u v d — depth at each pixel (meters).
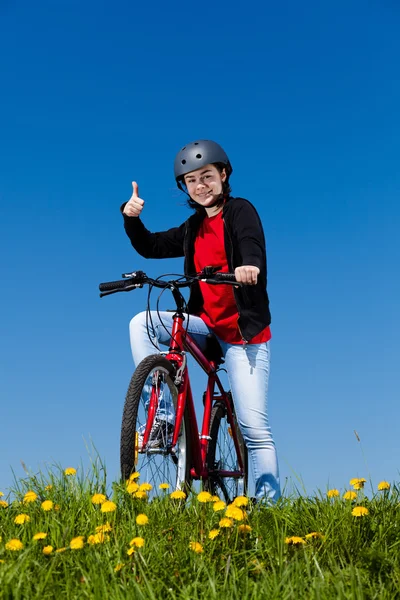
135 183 4.66
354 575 2.55
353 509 3.38
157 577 2.69
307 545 3.06
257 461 4.51
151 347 4.24
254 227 4.37
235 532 3.12
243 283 3.77
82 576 2.67
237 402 4.50
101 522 3.29
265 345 4.53
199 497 3.37
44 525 3.25
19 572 2.70
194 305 4.64
